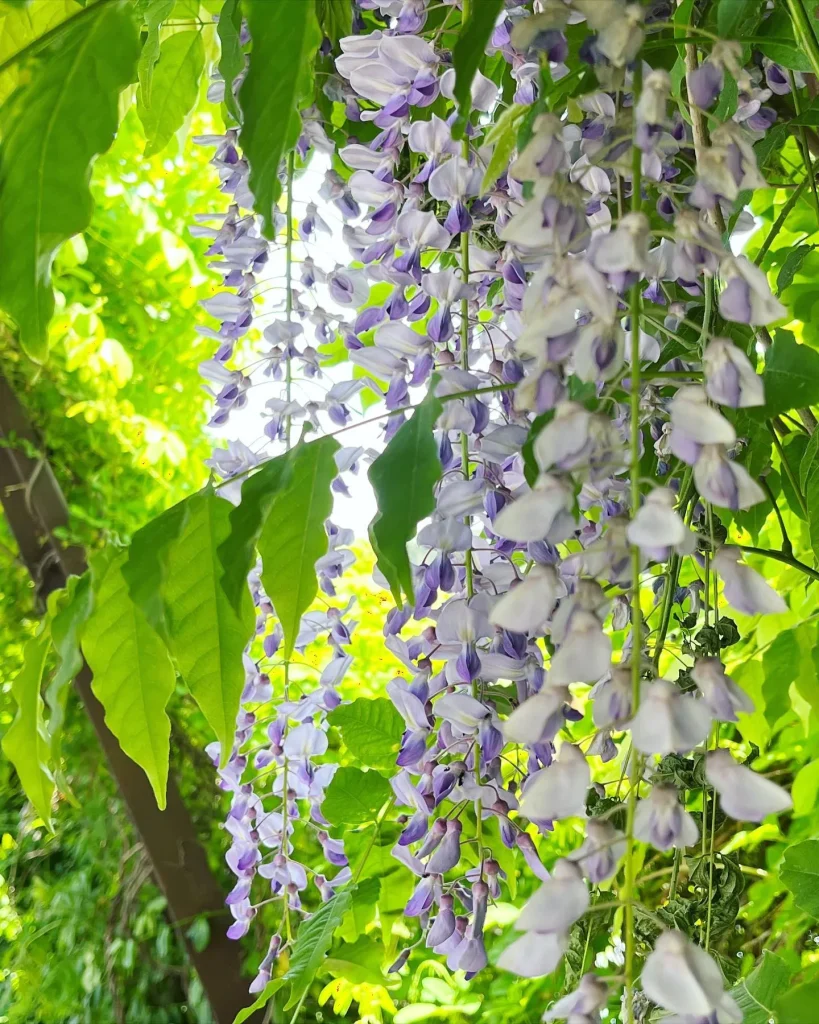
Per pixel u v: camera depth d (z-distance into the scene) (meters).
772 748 0.91
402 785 0.40
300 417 0.50
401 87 0.38
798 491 0.39
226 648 0.35
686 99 0.39
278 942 0.53
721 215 0.36
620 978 0.23
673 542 0.22
